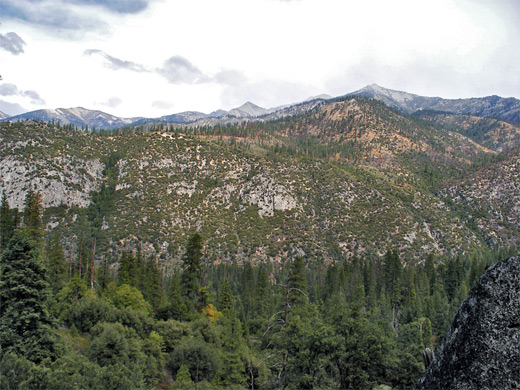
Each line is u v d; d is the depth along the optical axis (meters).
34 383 22.83
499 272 3.76
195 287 65.94
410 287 100.19
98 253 179.50
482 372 3.51
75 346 40.84
